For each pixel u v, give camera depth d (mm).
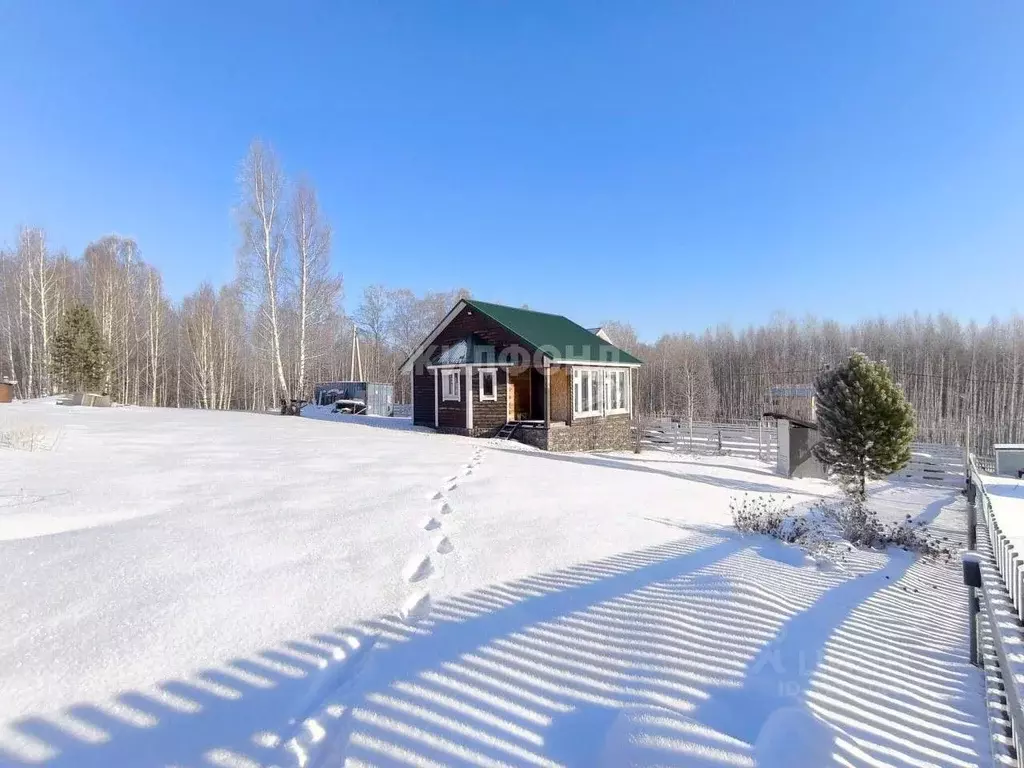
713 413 47562
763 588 5031
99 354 31844
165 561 5074
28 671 3207
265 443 14180
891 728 3027
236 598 4391
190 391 48594
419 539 6270
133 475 8992
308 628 3961
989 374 47062
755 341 62125
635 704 3012
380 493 8734
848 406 12391
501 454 15211
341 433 17812
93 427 15805
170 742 2689
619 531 7250
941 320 55750
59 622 3818
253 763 2564
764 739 2641
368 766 2527
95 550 5234
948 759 2789
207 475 9406
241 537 5957
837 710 3119
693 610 4383
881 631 4555
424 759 2584
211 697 3082
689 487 12172
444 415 20656
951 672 3895
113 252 45438
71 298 40844
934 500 14500
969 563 4039
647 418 36875
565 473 12500
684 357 51969
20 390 39656
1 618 3812
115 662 3369
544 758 2609
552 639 3854
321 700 3113
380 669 3404
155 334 42312
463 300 20625
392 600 4535
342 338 57562
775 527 7957
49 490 7465
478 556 5816
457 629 4008
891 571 6840
